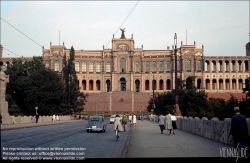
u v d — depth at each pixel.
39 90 98.50
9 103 91.94
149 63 166.12
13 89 101.44
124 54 166.75
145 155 18.70
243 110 64.88
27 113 100.81
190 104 98.81
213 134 29.69
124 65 167.00
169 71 162.50
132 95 154.62
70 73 125.12
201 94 100.94
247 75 158.00
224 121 25.83
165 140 29.33
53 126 56.88
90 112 150.25
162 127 39.03
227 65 162.12
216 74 158.75
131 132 42.34
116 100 154.38
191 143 26.19
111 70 167.50
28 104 98.31
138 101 153.75
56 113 102.31
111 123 79.56
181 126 48.41
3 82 57.59
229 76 158.50
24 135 31.94
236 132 17.39
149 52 166.75
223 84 158.12
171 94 113.56
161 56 164.00
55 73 106.69
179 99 101.75
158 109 118.94
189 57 158.00
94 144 25.00
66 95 117.25
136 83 168.00
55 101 102.62
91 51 169.00
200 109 91.69
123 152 20.30
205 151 20.61
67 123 74.50
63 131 41.19
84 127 54.06
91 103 155.12
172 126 38.16
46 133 35.97
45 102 98.75
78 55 166.12
